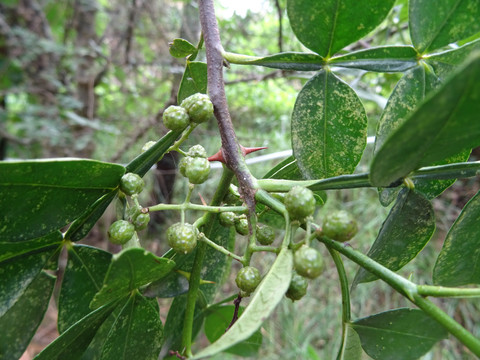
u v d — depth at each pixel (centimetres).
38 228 6
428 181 7
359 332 7
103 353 7
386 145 5
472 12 6
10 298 7
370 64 7
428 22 6
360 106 7
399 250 7
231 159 7
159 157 7
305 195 6
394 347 6
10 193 6
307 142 7
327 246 6
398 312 6
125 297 7
